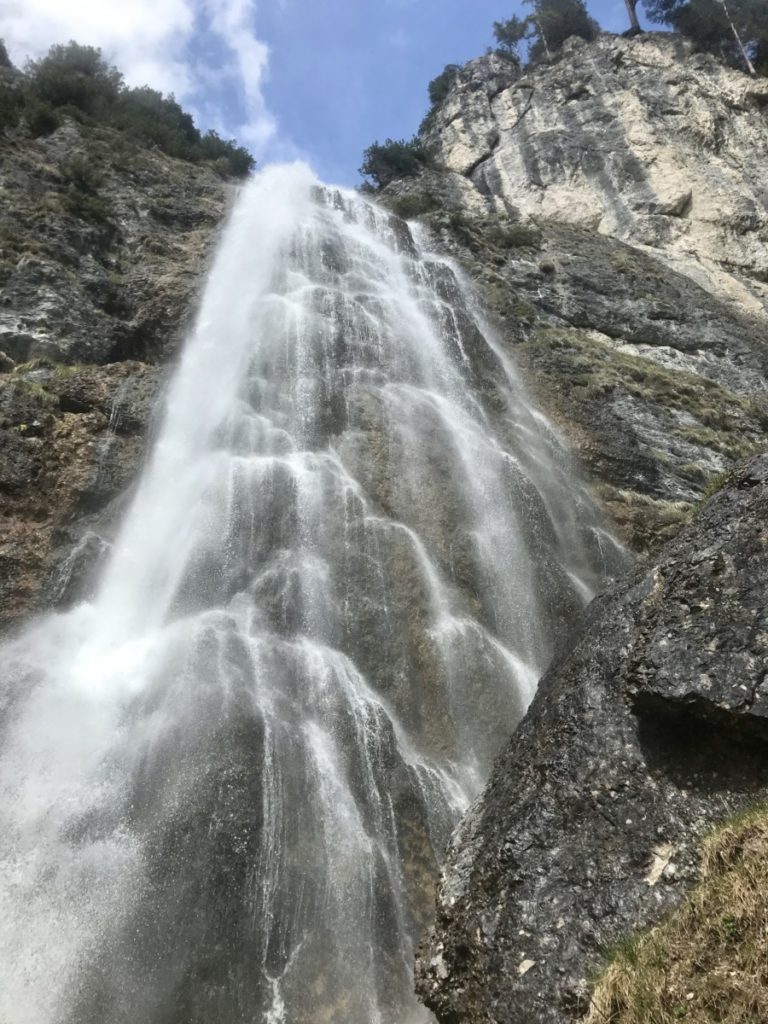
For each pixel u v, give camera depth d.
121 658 10.44
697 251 33.53
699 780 5.23
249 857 8.18
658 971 4.32
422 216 28.55
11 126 23.84
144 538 12.40
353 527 13.00
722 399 22.12
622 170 36.91
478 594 12.99
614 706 5.97
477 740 10.82
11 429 12.69
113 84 33.84
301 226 23.03
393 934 8.16
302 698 10.08
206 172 28.11
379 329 18.75
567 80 42.91
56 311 16.03
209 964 7.41
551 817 5.58
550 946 4.84
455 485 14.80
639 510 16.62
